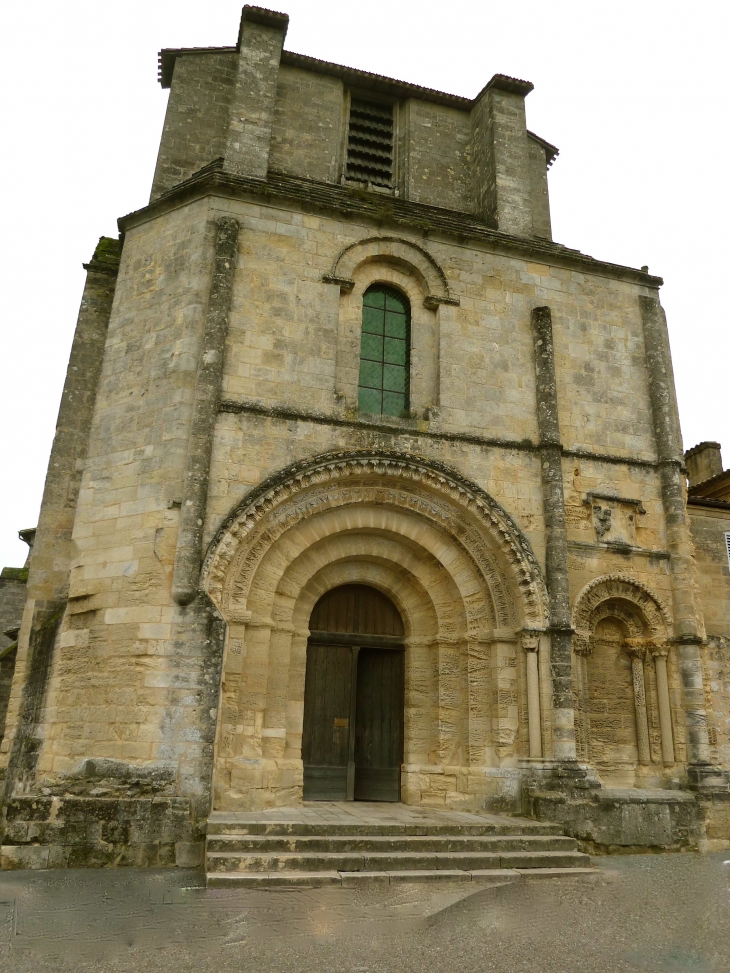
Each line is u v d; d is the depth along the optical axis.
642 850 12.32
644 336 16.58
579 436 15.26
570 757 12.73
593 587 14.25
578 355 15.86
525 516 14.22
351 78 18.86
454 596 14.07
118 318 14.28
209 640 11.61
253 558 12.67
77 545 12.74
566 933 7.44
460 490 13.91
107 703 11.48
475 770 12.99
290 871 9.38
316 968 6.39
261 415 13.24
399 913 8.04
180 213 14.62
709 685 14.56
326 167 18.00
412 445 14.04
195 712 11.29
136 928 7.48
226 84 18.27
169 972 6.29
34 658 12.99
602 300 16.50
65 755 11.41
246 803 11.64
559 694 13.02
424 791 13.27
